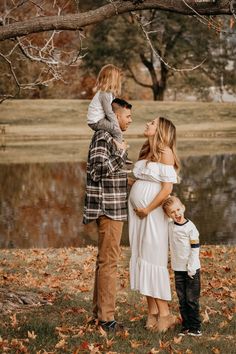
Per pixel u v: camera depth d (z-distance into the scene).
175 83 59.16
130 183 6.64
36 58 7.64
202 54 54.09
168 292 6.28
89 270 9.79
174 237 6.15
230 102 53.84
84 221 6.32
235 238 14.10
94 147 6.26
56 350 5.81
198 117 50.47
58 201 20.17
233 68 56.03
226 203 18.92
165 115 50.81
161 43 53.22
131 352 5.74
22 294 7.58
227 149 36.47
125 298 7.99
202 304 7.70
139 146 37.72
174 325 6.46
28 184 24.03
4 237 14.72
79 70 56.78
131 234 6.45
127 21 52.69
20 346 5.84
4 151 36.16
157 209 6.27
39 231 15.47
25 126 46.56
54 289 8.43
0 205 19.38
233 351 5.80
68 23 6.16
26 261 10.62
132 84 66.50
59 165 29.64
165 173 6.21
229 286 8.62
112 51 53.78
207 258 10.64
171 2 6.04
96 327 6.41
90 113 6.39
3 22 7.10
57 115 49.00
